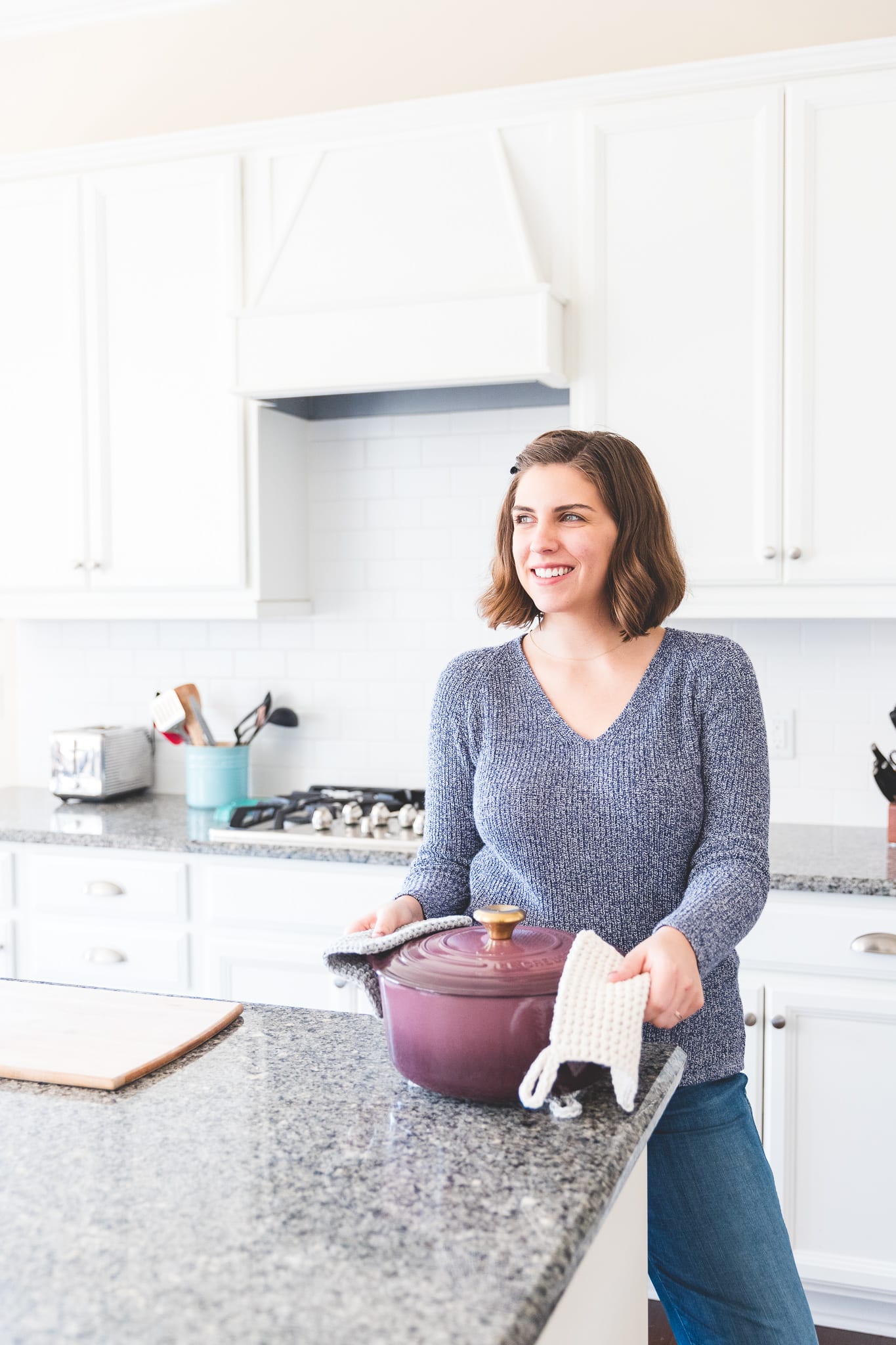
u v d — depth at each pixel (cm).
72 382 295
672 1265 136
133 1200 85
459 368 249
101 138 328
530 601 148
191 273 283
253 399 280
